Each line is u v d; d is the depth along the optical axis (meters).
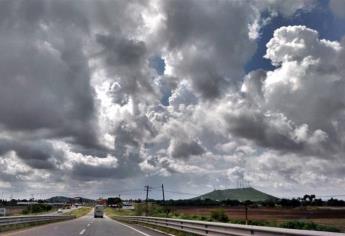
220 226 17.73
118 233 24.98
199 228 21.11
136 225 40.62
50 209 145.75
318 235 9.98
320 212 73.00
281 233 11.91
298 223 27.75
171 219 28.55
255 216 58.66
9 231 26.30
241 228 15.18
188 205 140.62
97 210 88.00
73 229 28.88
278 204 129.75
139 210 97.00
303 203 103.94
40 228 30.25
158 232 27.16
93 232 25.42
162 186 91.69
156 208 94.31
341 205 102.44
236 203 131.25
